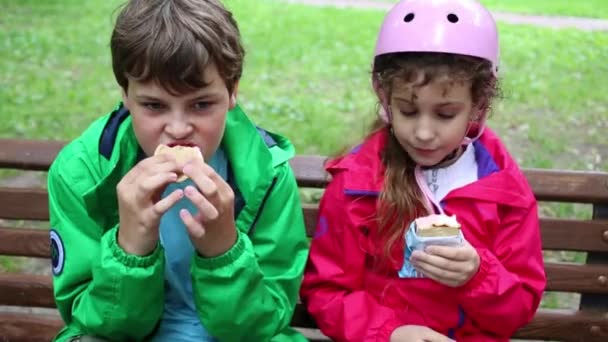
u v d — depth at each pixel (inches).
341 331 79.5
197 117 68.8
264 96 263.7
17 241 94.2
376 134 83.7
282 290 77.9
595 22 465.1
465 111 75.5
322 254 83.4
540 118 252.5
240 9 434.6
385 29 78.5
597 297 95.9
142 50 65.0
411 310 80.6
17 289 96.5
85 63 299.3
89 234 75.4
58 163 76.8
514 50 354.6
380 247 80.8
